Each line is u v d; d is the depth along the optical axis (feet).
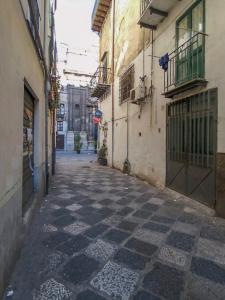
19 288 7.85
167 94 20.11
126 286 7.98
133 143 31.60
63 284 8.07
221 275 8.70
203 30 16.75
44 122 21.25
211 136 15.96
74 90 109.40
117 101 39.27
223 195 14.73
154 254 10.19
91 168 41.91
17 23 9.55
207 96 16.33
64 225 13.53
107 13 46.93
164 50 22.90
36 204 15.56
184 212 16.07
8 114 8.15
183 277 8.54
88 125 110.73
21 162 10.57
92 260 9.62
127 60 33.91
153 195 20.99
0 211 7.07
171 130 21.50
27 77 12.25
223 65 14.84
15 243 9.27
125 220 14.43
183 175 19.45
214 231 12.79
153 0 20.29
